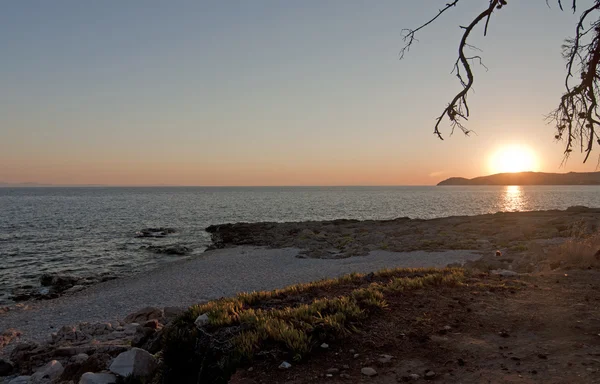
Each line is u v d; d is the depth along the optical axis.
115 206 126.19
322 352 6.95
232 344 7.04
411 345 7.10
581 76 7.29
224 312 8.60
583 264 13.55
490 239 35.16
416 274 12.45
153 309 14.92
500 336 7.29
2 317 19.47
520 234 34.78
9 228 62.44
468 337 7.30
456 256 28.61
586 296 9.37
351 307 8.35
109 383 6.92
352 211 106.12
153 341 8.80
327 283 11.69
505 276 12.08
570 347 6.54
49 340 12.84
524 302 9.10
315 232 48.44
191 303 20.48
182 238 53.03
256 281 24.89
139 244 47.31
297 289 11.30
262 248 39.81
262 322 7.78
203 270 29.66
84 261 36.78
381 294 9.32
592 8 6.93
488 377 5.75
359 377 6.10
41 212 97.50
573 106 7.64
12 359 11.01
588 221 36.38
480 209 111.88
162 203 147.38
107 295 23.45
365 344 7.18
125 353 7.40
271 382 6.11
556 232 34.00
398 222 54.50
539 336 7.17
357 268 26.89
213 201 164.62
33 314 19.92
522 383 5.48
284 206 129.00
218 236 53.69
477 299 9.40
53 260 37.28
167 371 6.64
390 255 31.55
